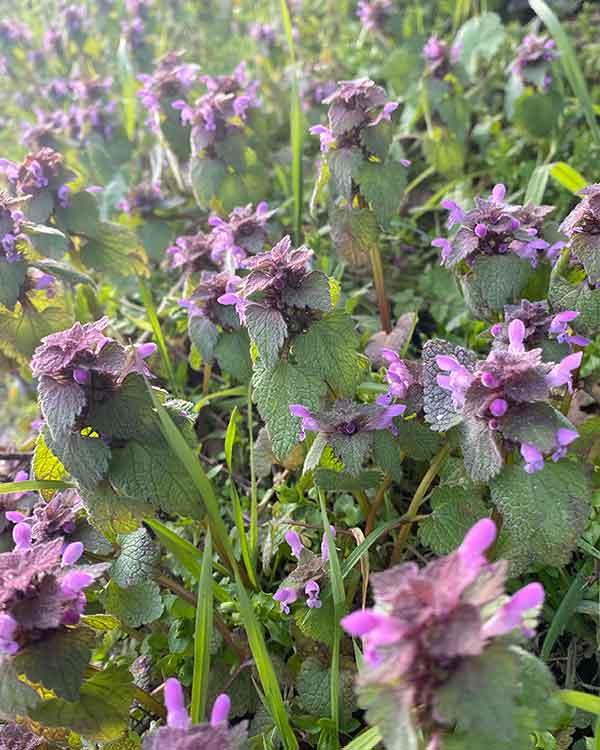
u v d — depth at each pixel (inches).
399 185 8.8
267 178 11.8
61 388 6.2
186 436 6.7
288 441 7.0
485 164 13.7
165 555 8.7
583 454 7.3
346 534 7.6
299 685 7.1
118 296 12.7
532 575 7.7
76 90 15.1
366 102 8.5
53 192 9.7
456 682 3.9
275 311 6.8
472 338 10.4
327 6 18.7
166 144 12.3
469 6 17.6
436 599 3.9
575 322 7.4
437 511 6.7
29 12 22.4
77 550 5.5
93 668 6.2
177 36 18.7
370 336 10.3
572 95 14.8
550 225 8.2
